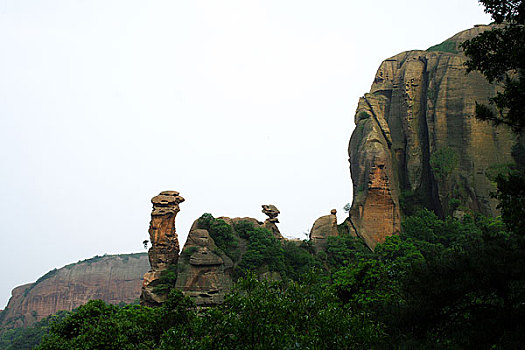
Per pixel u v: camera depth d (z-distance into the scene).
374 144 88.31
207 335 14.82
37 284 185.00
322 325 14.86
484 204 73.38
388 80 105.38
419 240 72.00
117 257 198.12
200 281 67.00
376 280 33.03
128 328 31.55
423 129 91.25
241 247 77.62
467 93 82.62
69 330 31.00
